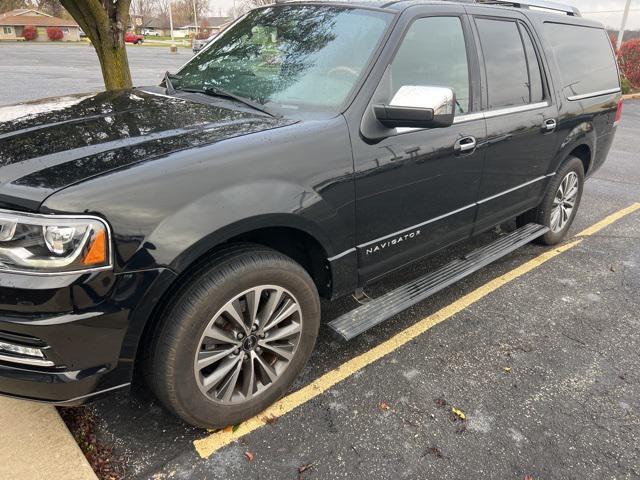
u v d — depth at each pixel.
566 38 4.25
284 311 2.41
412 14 2.88
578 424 2.55
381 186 2.65
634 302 3.78
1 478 2.02
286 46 2.99
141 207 1.87
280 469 2.21
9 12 66.56
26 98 11.27
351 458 2.29
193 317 2.06
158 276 1.91
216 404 2.28
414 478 2.20
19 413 2.35
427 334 3.26
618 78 5.01
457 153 3.04
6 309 1.77
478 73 3.26
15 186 1.80
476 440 2.42
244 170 2.12
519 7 3.91
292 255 2.67
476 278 4.05
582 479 2.24
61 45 44.62
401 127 2.60
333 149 2.41
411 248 3.05
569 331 3.36
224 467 2.21
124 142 2.12
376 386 2.76
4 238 1.76
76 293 1.78
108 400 2.54
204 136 2.21
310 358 2.97
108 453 2.24
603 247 4.77
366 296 3.01
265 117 2.52
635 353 3.16
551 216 4.47
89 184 1.82
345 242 2.59
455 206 3.22
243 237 2.39
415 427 2.48
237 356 2.31
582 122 4.29
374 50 2.69
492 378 2.86
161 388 2.12
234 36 3.36
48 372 1.87
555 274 4.17
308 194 2.31
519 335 3.29
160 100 2.80
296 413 2.54
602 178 7.27
